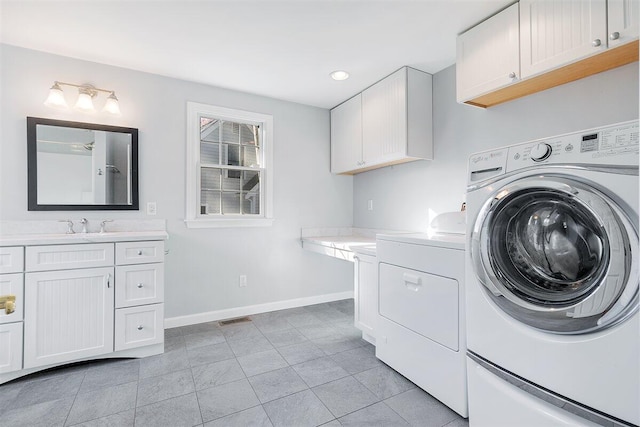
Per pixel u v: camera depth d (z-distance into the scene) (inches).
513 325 46.7
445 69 99.8
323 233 137.1
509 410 46.5
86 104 91.9
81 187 93.6
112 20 75.4
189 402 64.7
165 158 105.9
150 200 103.4
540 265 47.4
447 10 71.7
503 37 70.1
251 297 121.6
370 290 89.6
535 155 45.0
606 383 36.7
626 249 35.2
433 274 64.6
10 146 86.0
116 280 81.2
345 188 142.5
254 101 122.0
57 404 63.9
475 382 52.6
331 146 137.9
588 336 38.4
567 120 69.8
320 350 89.0
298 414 60.9
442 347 62.5
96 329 79.0
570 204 41.7
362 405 63.6
